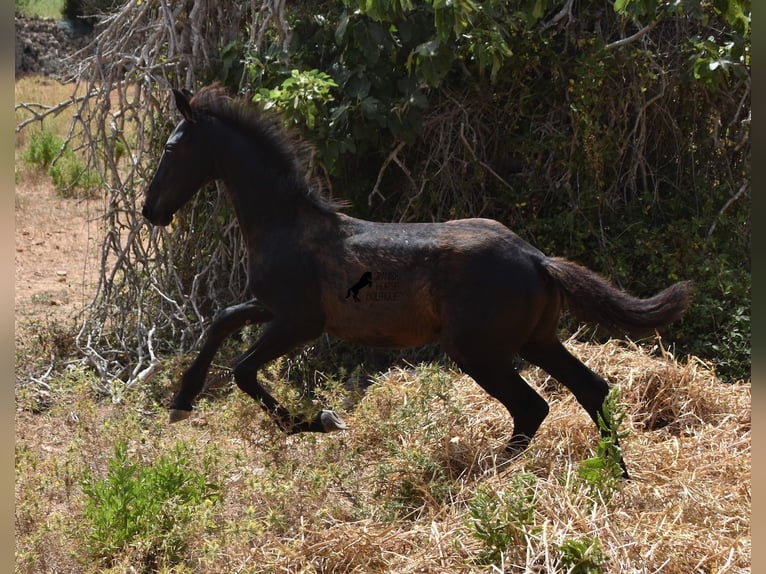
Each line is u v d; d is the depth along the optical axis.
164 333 10.95
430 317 6.84
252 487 6.20
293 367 9.79
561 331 9.78
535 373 8.67
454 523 5.79
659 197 11.12
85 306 10.98
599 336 9.78
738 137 11.09
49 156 21.91
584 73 10.12
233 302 10.70
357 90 9.79
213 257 10.67
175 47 10.40
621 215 10.72
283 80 10.01
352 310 6.94
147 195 7.58
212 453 6.70
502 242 6.73
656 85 10.80
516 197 10.64
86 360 10.05
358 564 5.43
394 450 6.75
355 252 6.92
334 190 10.66
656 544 5.30
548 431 7.30
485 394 8.07
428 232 6.89
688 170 11.12
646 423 8.06
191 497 6.06
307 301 7.04
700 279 10.08
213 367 9.55
